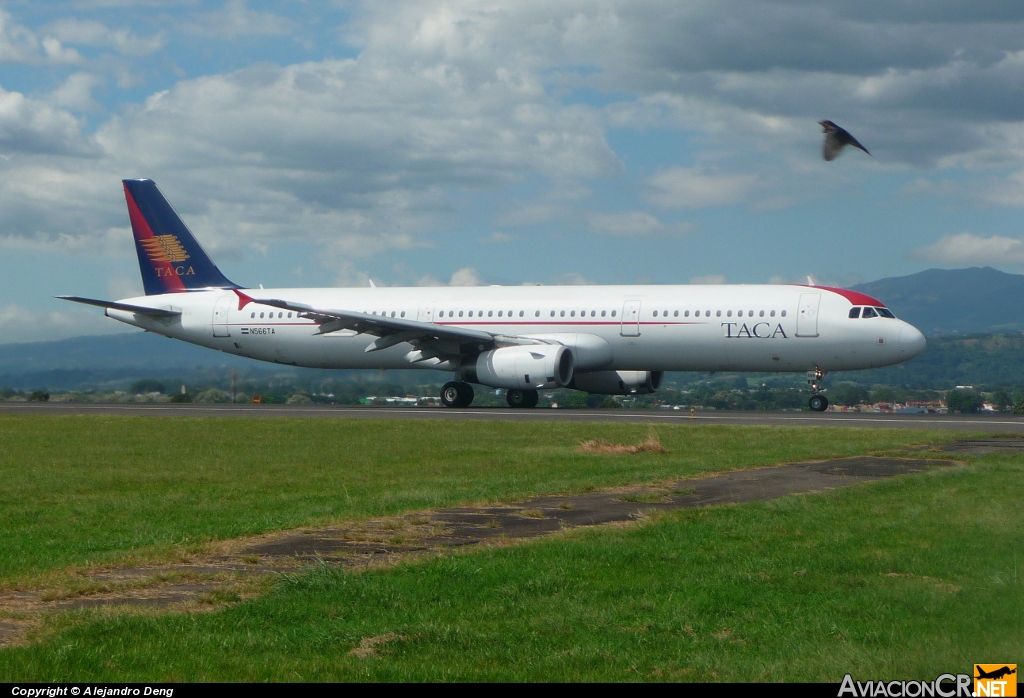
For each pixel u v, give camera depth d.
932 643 13.59
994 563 17.83
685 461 33.38
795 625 14.42
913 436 42.12
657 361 61.75
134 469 33.47
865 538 20.03
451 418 54.62
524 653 13.25
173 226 74.56
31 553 19.41
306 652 13.20
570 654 13.18
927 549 18.98
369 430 47.03
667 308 60.69
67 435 45.88
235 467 33.91
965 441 39.97
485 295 66.44
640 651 13.34
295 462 35.22
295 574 16.89
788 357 59.09
